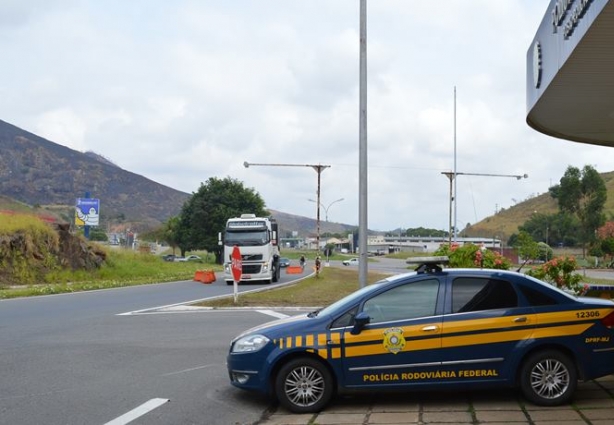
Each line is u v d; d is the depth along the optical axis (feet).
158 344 43.60
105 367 35.96
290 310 64.39
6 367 35.83
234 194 279.69
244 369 26.96
